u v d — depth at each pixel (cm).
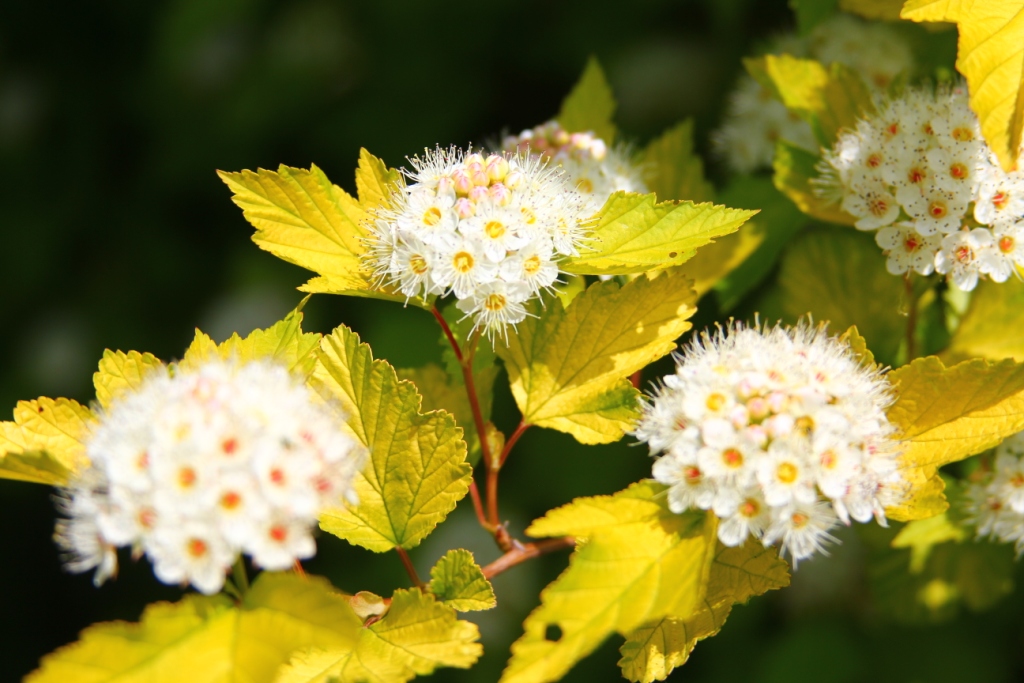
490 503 73
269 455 67
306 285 71
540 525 69
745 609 84
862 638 83
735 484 68
